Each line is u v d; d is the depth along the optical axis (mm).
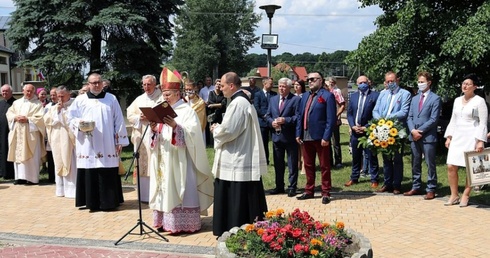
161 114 6289
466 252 5777
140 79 15609
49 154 10672
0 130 11109
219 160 6309
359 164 9656
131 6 15453
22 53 16375
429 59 11766
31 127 10438
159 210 6602
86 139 8016
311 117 8211
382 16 13656
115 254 5941
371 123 8617
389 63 12539
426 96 8297
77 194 8258
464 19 11531
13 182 10898
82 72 16047
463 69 11484
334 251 4379
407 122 8547
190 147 6598
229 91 6289
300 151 10852
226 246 4578
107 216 7770
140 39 15938
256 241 4461
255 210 6203
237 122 6109
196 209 6742
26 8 14953
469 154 7477
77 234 6824
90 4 15172
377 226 6883
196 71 49375
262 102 11375
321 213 7609
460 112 7695
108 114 8102
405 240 6258
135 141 8555
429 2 11820
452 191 7914
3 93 11180
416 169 8586
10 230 7090
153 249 6078
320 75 8242
